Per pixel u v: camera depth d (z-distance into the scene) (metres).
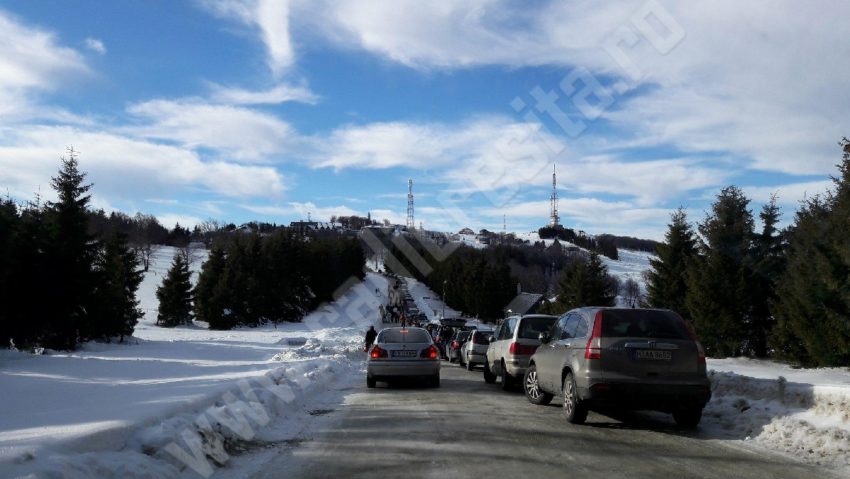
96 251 28.69
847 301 17.34
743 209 25.12
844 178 18.05
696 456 7.23
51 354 21.61
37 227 25.34
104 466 5.30
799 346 19.81
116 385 10.90
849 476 6.35
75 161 27.94
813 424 8.04
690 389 8.80
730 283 24.31
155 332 47.78
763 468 6.66
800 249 20.25
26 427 6.56
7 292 23.09
